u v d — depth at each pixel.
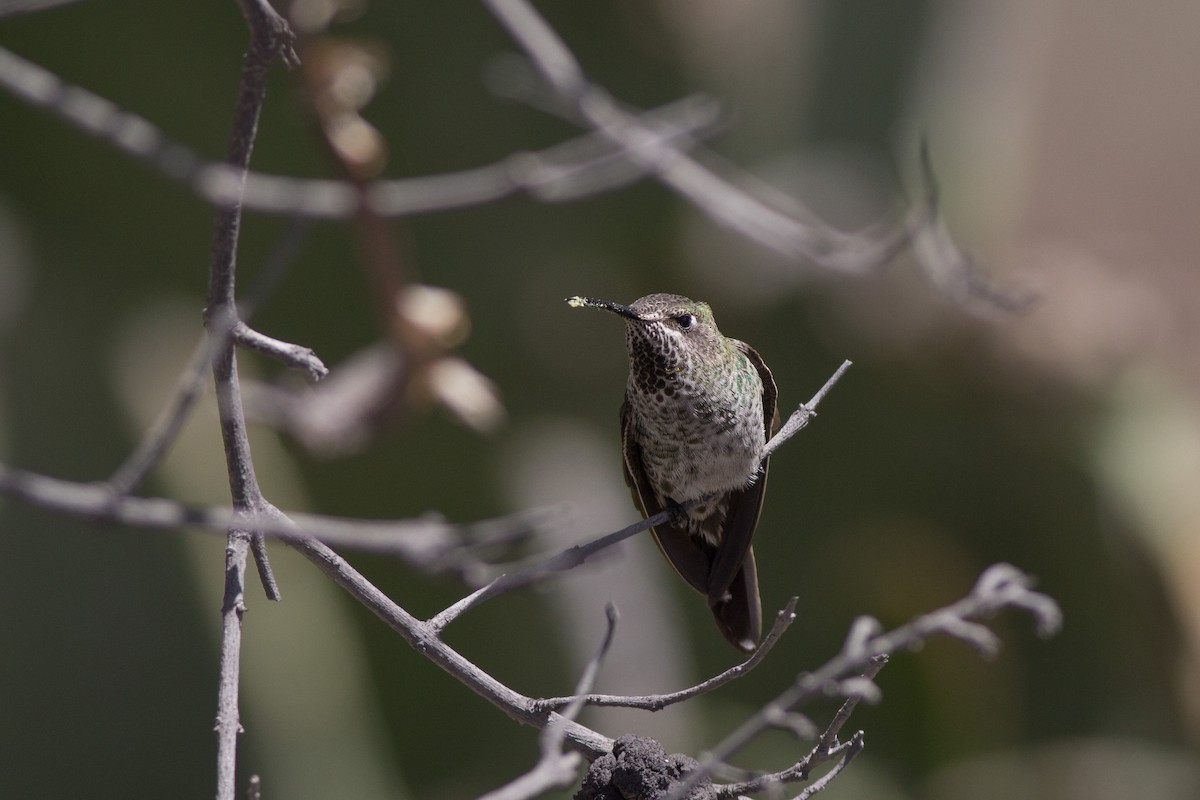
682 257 12.32
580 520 11.57
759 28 12.33
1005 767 13.52
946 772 13.55
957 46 12.53
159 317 10.08
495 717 11.47
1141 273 18.06
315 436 7.90
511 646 11.22
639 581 11.71
